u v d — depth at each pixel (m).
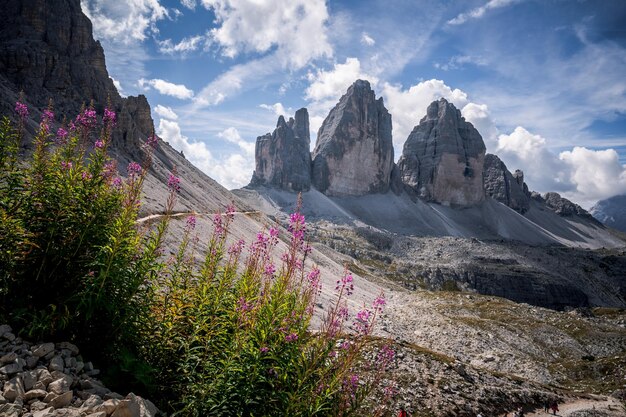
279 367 8.14
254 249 10.18
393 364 29.02
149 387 8.07
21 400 6.41
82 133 9.65
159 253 9.30
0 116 46.94
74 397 7.09
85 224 8.79
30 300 8.50
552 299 183.25
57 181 8.91
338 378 7.88
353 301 68.31
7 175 8.82
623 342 80.38
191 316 9.30
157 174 79.19
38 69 81.31
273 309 8.20
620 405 42.44
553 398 38.84
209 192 111.19
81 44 98.12
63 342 8.22
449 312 93.62
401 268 189.00
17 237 8.24
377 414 9.88
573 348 75.12
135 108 106.31
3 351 7.30
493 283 186.62
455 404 25.62
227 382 7.86
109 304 8.20
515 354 64.06
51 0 96.31
